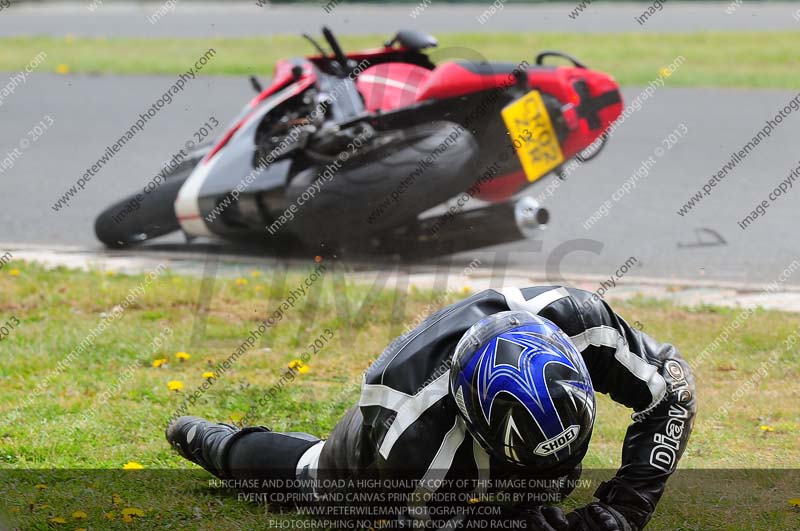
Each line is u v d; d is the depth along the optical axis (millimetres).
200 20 87688
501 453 10531
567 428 10281
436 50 28969
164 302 25578
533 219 27578
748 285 26688
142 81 59969
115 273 28672
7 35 79562
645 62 58656
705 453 16641
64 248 32375
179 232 34344
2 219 35969
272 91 30047
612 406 18531
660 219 33812
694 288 26422
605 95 27875
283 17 87312
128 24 86438
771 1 92125
